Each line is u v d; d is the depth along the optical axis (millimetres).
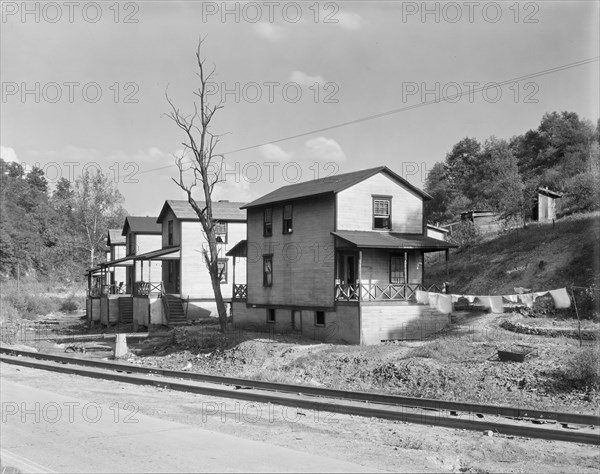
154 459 10367
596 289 32531
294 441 11852
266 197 41469
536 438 12766
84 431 12656
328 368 26250
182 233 49312
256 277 40969
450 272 48844
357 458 10492
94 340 42781
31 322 61844
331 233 33938
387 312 32844
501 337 28812
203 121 39344
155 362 32094
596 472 10250
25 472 9742
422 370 23422
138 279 58188
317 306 35344
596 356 20422
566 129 74562
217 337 34625
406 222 36375
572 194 53406
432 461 10430
